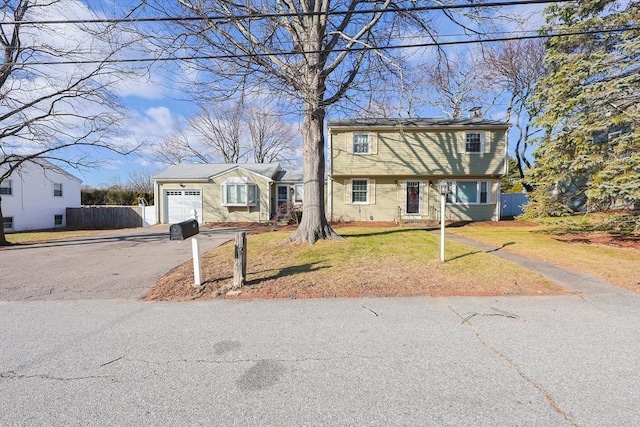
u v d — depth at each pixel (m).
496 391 2.25
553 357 2.73
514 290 4.64
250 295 4.52
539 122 9.79
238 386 2.34
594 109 8.55
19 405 2.13
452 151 16.16
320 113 8.59
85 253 8.48
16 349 2.96
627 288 4.71
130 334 3.29
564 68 8.88
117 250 8.96
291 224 17.28
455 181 16.72
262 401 2.16
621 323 3.46
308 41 7.27
